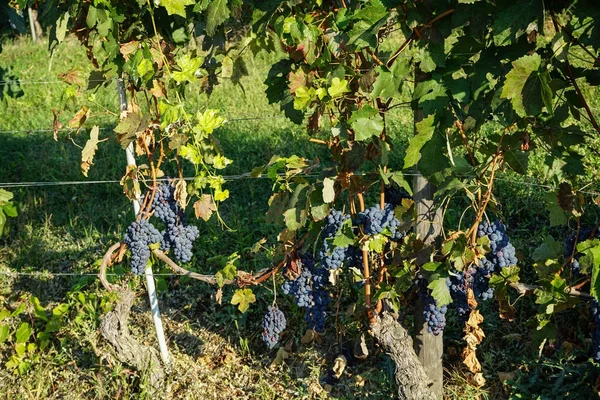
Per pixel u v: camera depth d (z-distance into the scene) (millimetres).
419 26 2465
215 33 2748
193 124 2926
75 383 3123
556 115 2516
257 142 4426
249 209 3938
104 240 3836
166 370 3080
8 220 4055
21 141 4855
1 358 3289
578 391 2824
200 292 3480
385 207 2650
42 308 3271
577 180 3615
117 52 2754
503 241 2613
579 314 3105
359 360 3086
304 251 2721
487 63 2486
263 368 3123
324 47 2539
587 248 2488
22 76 6184
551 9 2381
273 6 2564
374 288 2871
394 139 4270
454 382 2963
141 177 2854
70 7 2719
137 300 3484
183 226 2893
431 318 2719
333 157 2672
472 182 2592
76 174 4340
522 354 3035
